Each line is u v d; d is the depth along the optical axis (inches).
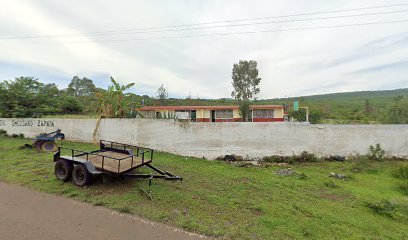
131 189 204.2
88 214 156.1
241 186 225.6
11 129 553.0
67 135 493.7
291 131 356.8
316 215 165.3
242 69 1370.6
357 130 353.7
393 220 166.6
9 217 147.6
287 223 151.6
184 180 239.0
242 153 360.5
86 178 203.8
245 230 140.6
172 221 149.3
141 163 226.8
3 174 236.5
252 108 807.7
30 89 678.5
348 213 173.3
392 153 347.9
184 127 375.9
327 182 239.8
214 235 134.4
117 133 429.7
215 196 194.9
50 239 123.6
